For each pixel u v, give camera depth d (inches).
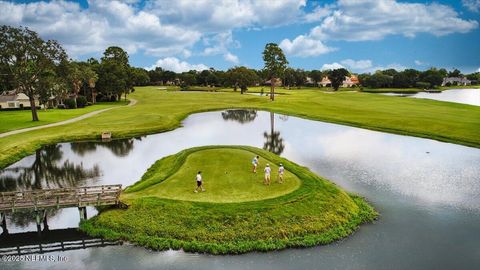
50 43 3115.2
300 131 2795.3
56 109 4296.3
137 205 1215.6
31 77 3122.5
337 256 987.9
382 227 1146.0
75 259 995.9
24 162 2015.3
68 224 1225.4
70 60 3385.8
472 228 1130.7
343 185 1513.3
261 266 947.3
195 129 2967.5
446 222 1173.7
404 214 1235.9
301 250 1024.9
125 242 1078.4
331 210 1209.4
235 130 2891.2
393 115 3297.2
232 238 1066.7
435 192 1434.5
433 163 1835.6
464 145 2234.3
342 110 3784.5
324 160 1899.6
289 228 1107.9
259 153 1839.3
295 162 1851.6
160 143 2432.3
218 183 1400.1
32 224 1235.2
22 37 2935.5
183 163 1673.2
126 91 5782.5
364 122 3021.7
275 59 4815.5
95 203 1206.3
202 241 1058.7
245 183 1395.2
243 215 1143.0
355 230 1132.5
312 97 5374.0
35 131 2721.5
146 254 1013.8
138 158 2037.4
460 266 931.3
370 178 1601.9
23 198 1203.9
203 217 1138.7
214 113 3998.5
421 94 7445.9
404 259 965.2
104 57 6348.4
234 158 1727.4
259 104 4552.2
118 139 2603.3
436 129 2613.2
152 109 4060.0
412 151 2090.3
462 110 3641.7
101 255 1012.5
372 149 2148.1
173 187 1370.6
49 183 1627.7
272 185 1375.5
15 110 4328.3
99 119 3297.2
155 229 1110.4
